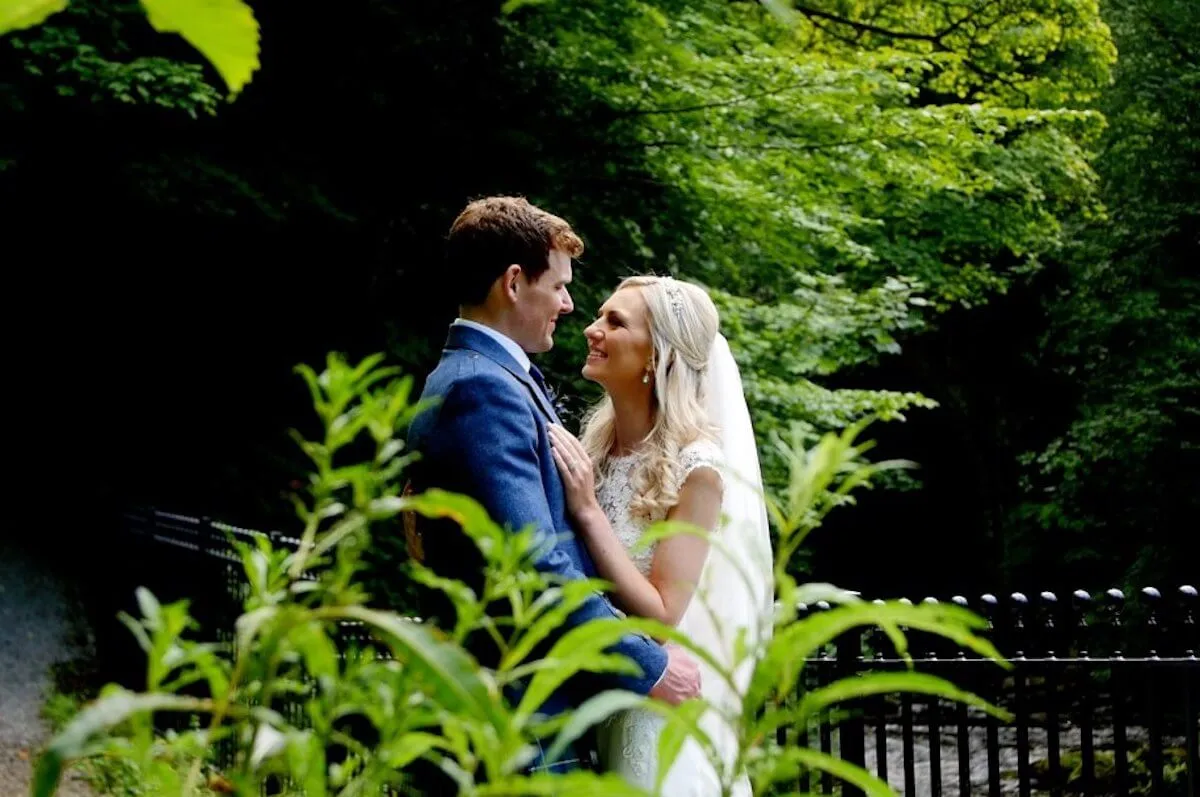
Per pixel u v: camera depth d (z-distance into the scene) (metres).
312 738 0.84
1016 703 5.27
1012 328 18.64
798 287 10.92
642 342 2.99
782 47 12.85
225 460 11.12
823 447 0.91
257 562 0.92
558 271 2.90
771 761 0.85
